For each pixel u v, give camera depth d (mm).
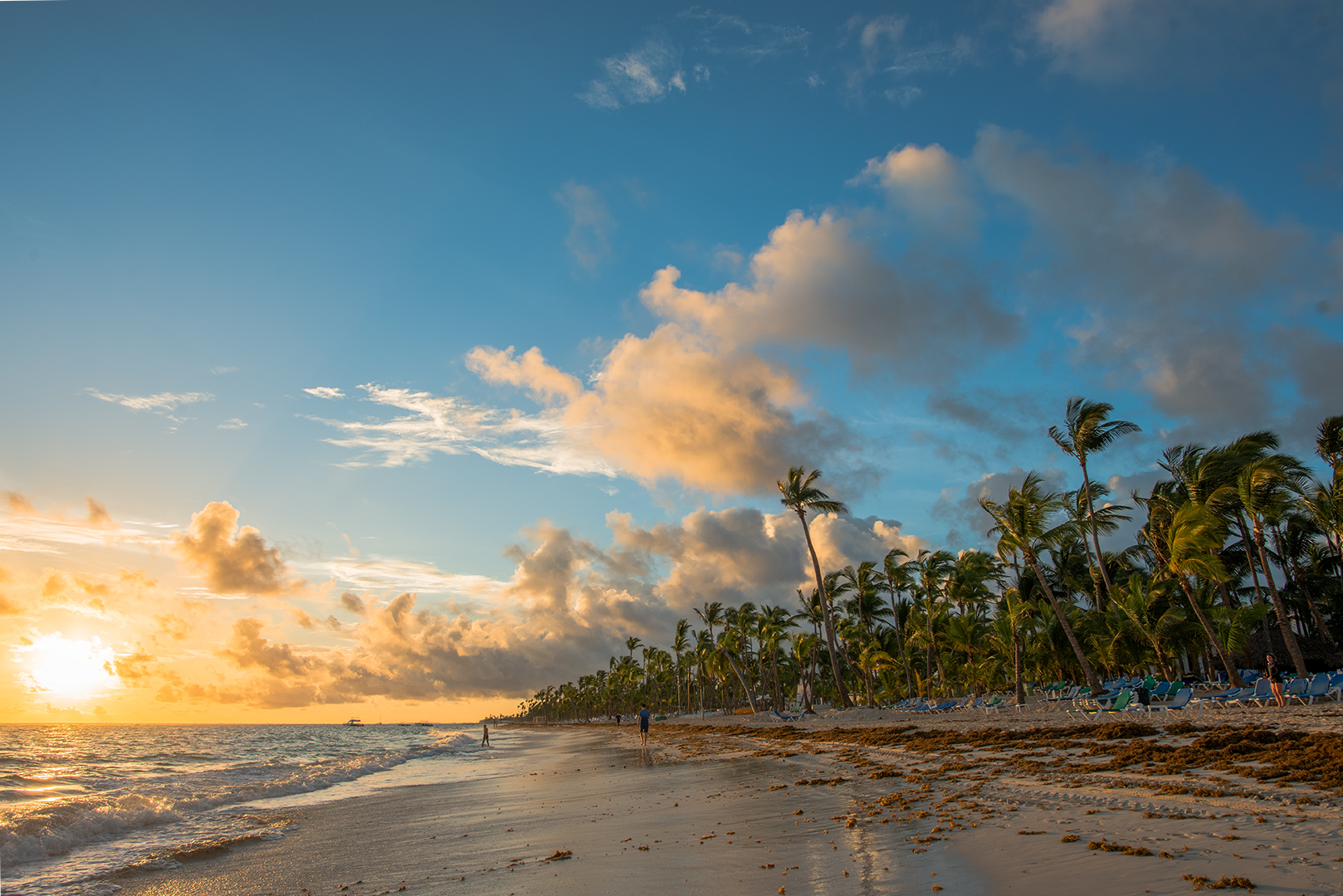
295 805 21844
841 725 41156
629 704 160625
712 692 125375
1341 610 40500
